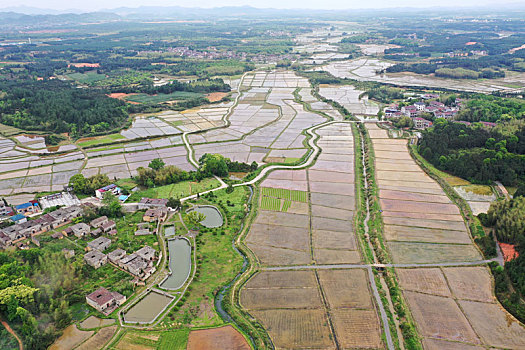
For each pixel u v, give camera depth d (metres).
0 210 167.62
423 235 152.25
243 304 117.50
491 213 157.50
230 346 102.50
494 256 137.75
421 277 128.38
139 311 115.50
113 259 136.50
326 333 106.38
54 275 123.56
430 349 100.94
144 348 102.06
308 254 141.38
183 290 123.94
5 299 109.31
